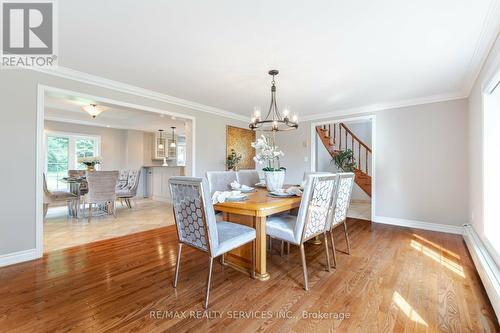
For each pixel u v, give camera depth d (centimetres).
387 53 230
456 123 346
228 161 495
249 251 223
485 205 233
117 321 150
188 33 199
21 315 155
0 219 231
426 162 370
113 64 261
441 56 234
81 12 172
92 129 667
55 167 611
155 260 247
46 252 269
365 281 202
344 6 163
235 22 183
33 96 253
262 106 440
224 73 283
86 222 410
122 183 566
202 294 182
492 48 205
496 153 231
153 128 723
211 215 167
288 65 259
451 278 205
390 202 403
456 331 140
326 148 634
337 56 237
